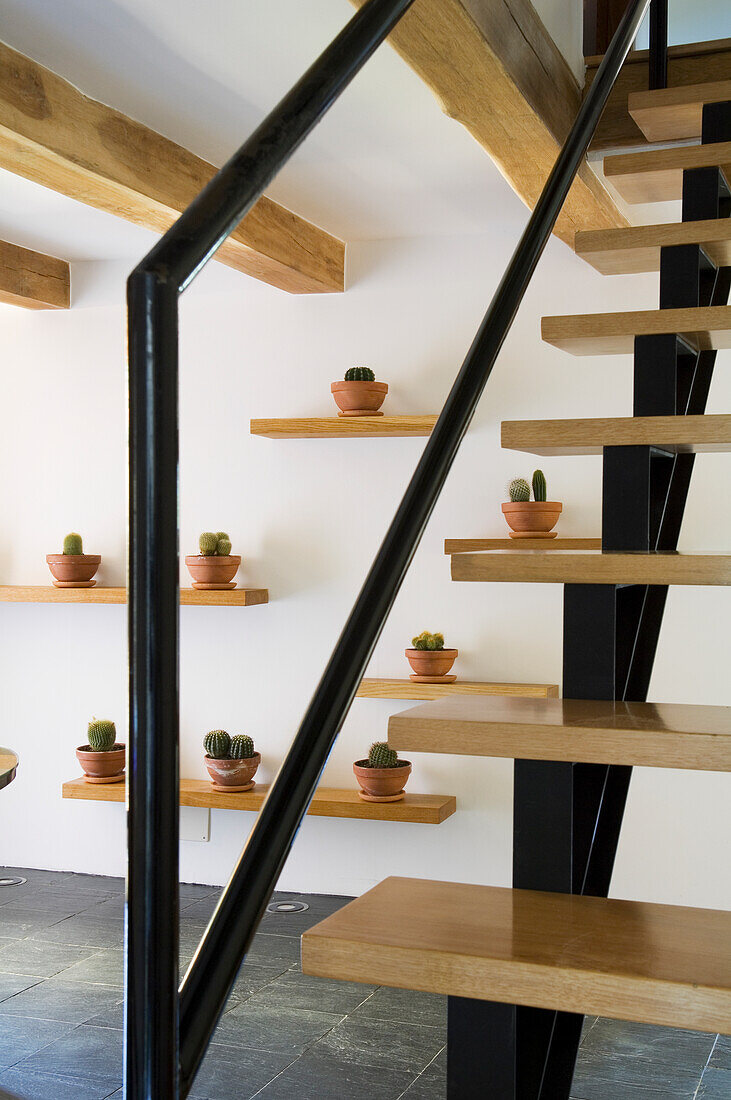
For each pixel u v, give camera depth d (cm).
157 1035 57
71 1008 337
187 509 484
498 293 131
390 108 306
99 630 496
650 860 417
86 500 498
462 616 446
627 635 167
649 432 182
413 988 101
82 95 295
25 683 507
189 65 280
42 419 505
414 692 430
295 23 254
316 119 84
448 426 109
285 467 471
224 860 472
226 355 479
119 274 489
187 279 63
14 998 345
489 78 248
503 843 439
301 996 350
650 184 289
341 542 462
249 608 475
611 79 196
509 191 392
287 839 72
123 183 313
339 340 464
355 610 88
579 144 172
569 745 123
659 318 208
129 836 57
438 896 118
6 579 509
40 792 505
